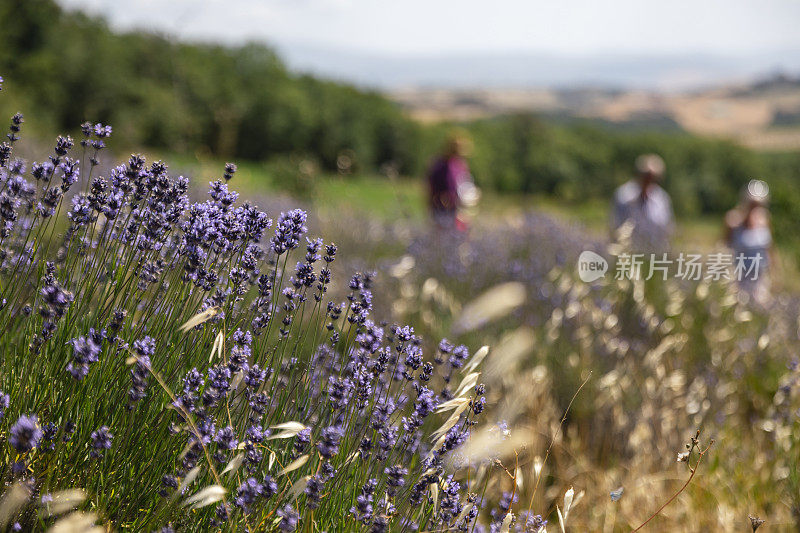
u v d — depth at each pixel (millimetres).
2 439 1756
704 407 3984
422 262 6133
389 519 1940
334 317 2293
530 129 82062
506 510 2340
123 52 38750
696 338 5352
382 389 2551
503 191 80500
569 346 4430
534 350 4262
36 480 1687
